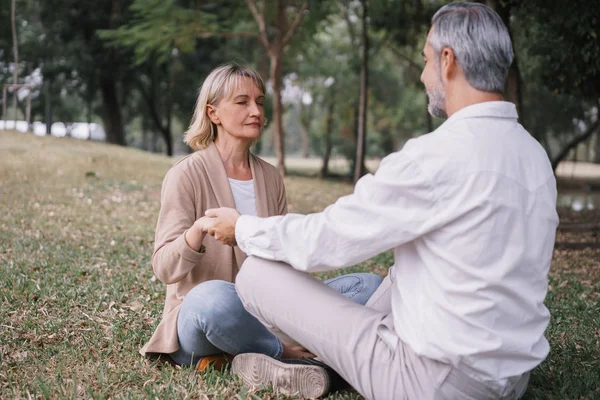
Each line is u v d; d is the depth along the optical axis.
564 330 4.05
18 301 4.30
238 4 20.98
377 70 33.81
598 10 8.46
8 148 16.78
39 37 27.80
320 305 2.47
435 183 2.09
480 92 2.19
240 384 2.85
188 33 17.09
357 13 24.02
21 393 2.77
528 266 2.11
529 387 2.88
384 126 41.00
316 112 56.00
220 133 3.22
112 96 29.62
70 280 5.02
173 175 3.09
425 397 2.22
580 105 22.53
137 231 8.15
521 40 13.41
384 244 2.18
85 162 16.38
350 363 2.40
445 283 2.12
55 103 37.47
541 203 2.15
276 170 3.40
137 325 3.88
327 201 14.39
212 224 2.65
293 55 21.64
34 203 9.98
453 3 2.24
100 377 2.91
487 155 2.10
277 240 2.41
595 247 8.58
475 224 2.06
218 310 2.82
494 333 2.10
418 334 2.20
